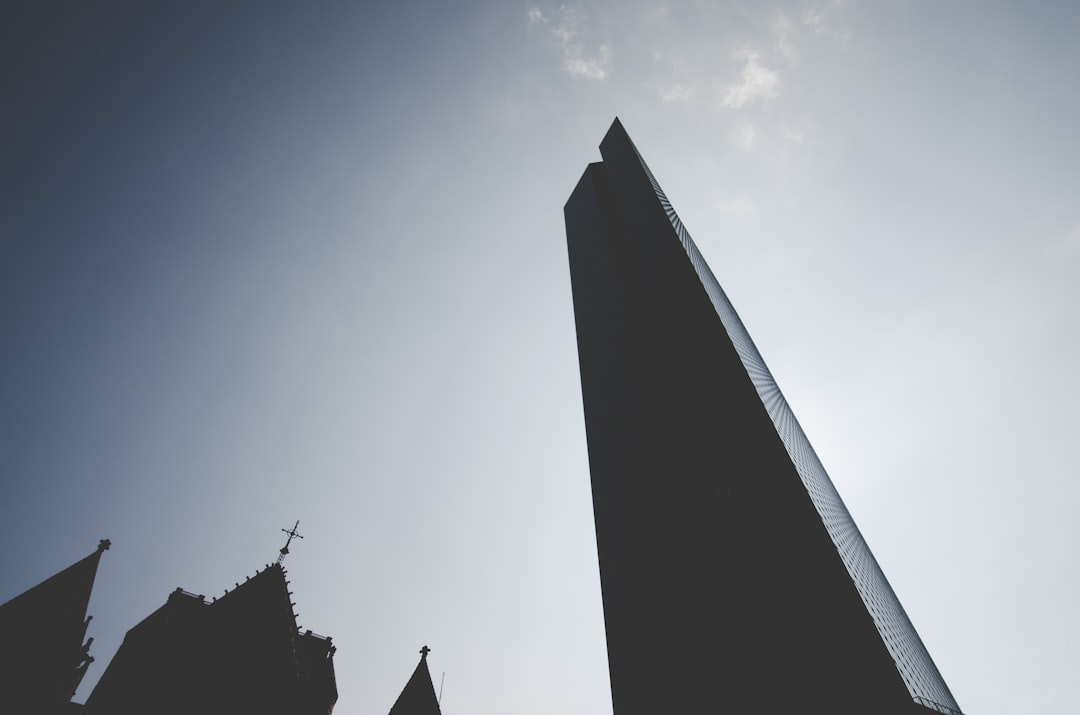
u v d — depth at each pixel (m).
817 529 41.25
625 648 56.28
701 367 59.28
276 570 47.06
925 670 58.84
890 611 56.12
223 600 43.50
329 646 54.19
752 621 41.03
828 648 35.53
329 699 54.09
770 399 61.56
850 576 38.34
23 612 37.25
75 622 40.16
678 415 60.38
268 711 39.16
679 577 51.34
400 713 45.94
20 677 35.25
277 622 43.84
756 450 49.09
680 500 55.16
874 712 31.69
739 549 44.97
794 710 35.22
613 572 62.72
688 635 47.62
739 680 40.09
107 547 44.56
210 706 37.50
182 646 39.84
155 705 36.38
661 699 48.28
